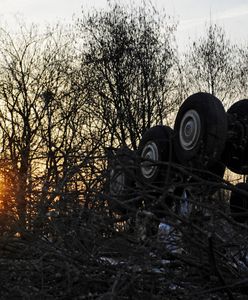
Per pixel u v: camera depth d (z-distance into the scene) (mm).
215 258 4176
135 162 4887
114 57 29594
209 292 3934
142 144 6973
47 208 4359
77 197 4441
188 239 4133
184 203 4645
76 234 4172
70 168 4684
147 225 4281
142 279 3891
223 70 31484
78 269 3924
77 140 5902
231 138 6414
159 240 4086
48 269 3998
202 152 6078
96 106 22500
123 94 29172
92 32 30047
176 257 4195
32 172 5137
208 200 4828
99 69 29203
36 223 4258
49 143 5469
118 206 4500
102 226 4246
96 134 6129
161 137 6723
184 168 4949
